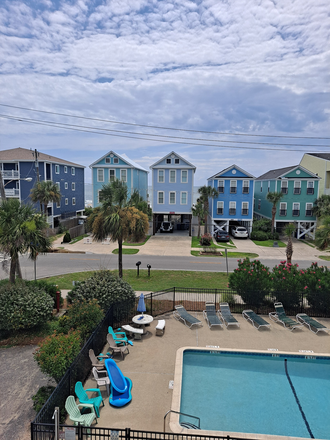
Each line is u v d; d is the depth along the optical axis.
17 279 12.80
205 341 10.78
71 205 46.84
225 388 8.16
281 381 8.54
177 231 40.34
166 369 8.96
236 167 36.94
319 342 10.80
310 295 13.29
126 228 15.17
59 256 26.45
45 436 5.90
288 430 6.67
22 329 11.28
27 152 41.53
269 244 33.00
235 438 5.58
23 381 8.49
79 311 10.20
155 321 12.55
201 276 20.00
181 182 37.09
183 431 6.24
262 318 12.55
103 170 39.44
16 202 12.60
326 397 7.86
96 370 7.99
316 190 37.16
